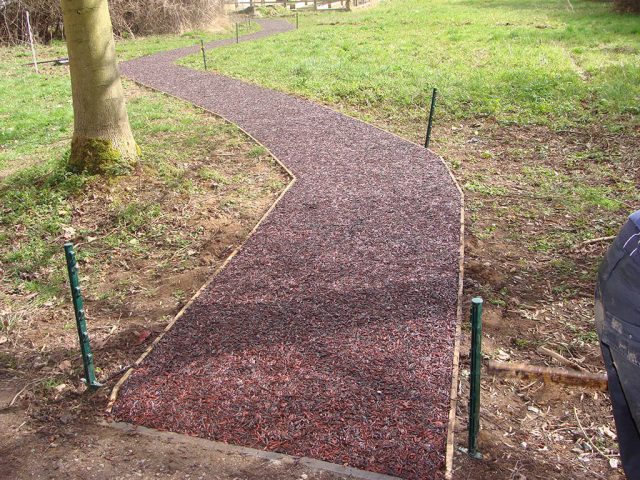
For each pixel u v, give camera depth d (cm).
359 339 418
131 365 411
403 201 660
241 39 2183
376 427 339
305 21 2744
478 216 630
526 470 320
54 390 392
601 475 320
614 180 725
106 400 379
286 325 439
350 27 2200
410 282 493
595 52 1396
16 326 467
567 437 348
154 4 2312
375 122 997
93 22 661
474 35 1747
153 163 755
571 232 593
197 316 459
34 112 1127
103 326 462
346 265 525
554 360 409
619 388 241
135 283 524
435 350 404
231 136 923
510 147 855
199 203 670
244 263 536
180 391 378
